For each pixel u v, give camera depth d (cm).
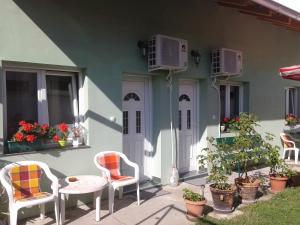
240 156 545
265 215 492
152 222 468
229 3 646
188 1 684
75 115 555
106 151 559
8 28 455
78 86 553
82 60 531
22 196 437
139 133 654
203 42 719
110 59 567
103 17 555
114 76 573
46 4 489
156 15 629
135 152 648
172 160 669
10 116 481
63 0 506
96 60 548
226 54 721
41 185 483
